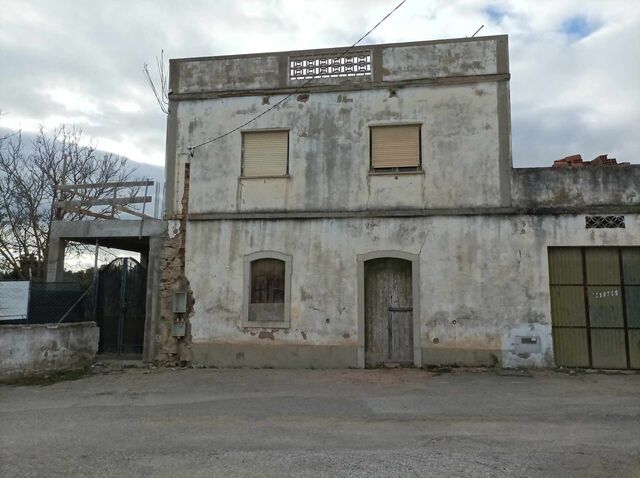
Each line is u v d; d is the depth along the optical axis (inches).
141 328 555.8
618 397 350.3
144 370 485.1
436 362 473.1
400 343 491.5
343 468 207.9
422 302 481.1
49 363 462.9
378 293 500.1
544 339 462.3
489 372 447.5
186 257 524.1
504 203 481.1
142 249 677.9
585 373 444.1
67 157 948.6
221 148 534.9
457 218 486.3
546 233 474.0
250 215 517.7
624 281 470.3
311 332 493.4
